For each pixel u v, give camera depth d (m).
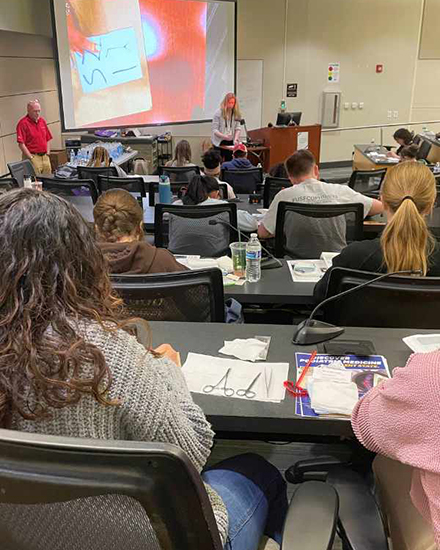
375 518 0.93
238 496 1.03
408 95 9.64
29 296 0.66
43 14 7.65
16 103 7.33
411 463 0.83
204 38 8.36
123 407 0.69
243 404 1.16
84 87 7.39
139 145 7.76
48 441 0.52
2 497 0.57
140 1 7.62
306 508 0.88
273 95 9.40
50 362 0.64
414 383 0.82
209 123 8.85
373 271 1.73
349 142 9.61
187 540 0.58
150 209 3.86
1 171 6.96
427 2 9.12
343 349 1.34
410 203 1.62
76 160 6.43
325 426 1.12
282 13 8.98
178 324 1.53
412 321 1.54
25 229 0.67
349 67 9.41
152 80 8.05
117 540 0.60
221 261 2.33
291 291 2.05
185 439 0.75
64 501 0.56
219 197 4.26
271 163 8.47
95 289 0.73
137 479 0.53
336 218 2.81
